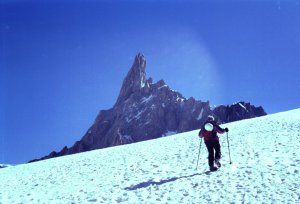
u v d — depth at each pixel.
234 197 12.46
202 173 16.66
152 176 17.16
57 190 16.33
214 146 17.17
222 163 18.56
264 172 15.45
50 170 25.27
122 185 15.72
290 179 13.94
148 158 24.09
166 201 12.54
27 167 32.56
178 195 13.24
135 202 12.60
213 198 12.55
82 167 24.17
